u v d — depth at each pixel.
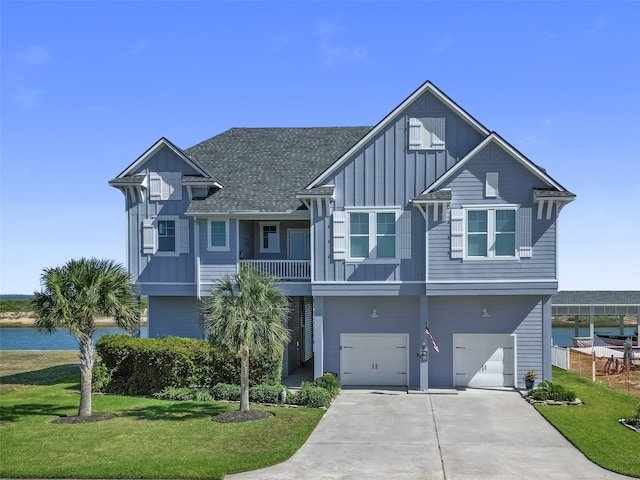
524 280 25.33
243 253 29.39
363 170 26.58
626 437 18.34
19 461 15.86
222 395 23.97
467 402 24.02
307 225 30.62
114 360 26.11
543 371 26.58
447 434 19.03
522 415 21.67
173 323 29.91
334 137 33.84
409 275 26.20
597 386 27.00
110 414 21.12
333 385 25.47
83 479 14.68
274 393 23.25
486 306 27.14
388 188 26.45
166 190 29.39
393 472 15.27
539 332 26.83
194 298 29.84
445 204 25.47
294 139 34.00
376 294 26.27
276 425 19.56
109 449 16.91
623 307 41.25
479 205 25.55
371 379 27.95
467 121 26.17
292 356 31.77
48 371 32.56
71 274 20.36
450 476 14.97
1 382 28.94
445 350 27.36
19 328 74.94
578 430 19.16
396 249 26.27
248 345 20.48
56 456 16.28
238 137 34.62
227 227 28.56
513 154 25.23
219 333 20.45
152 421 20.12
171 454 16.47
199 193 29.31
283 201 28.44
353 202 26.58
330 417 21.41
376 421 20.78
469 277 25.53
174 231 29.28
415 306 27.78
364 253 26.50
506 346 27.16
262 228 30.91
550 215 25.33
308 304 37.44
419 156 26.41
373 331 27.94
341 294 26.45
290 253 30.73
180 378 25.06
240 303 20.72
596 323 74.00
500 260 25.41
